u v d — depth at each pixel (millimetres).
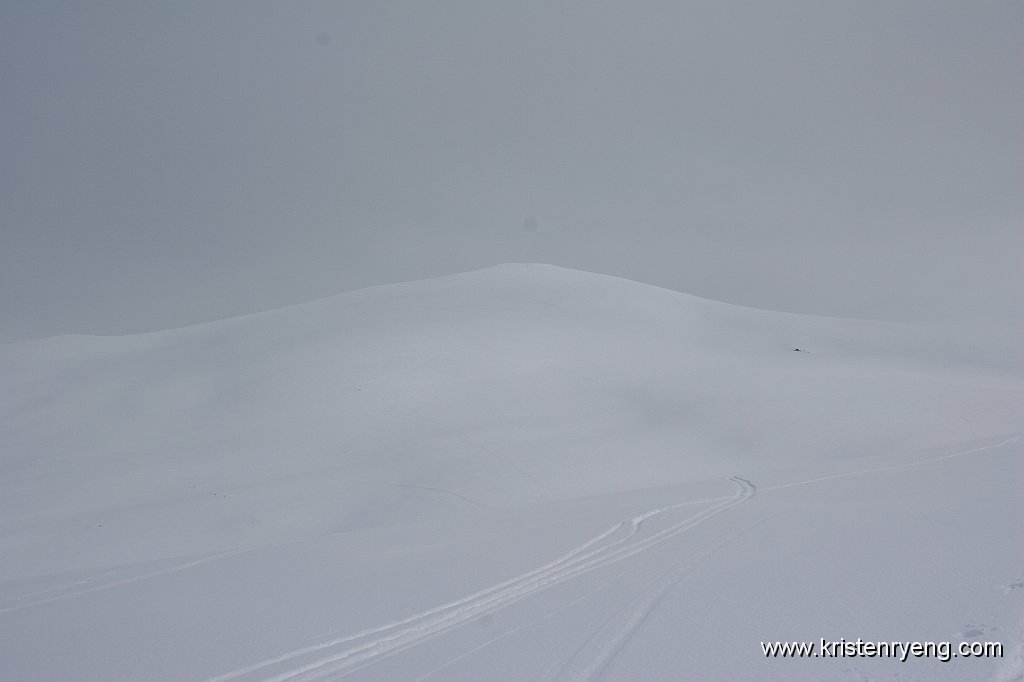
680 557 10930
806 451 39188
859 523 11891
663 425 43906
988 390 48906
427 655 7406
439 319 67188
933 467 18906
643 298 79312
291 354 59875
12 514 34344
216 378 57906
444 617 8844
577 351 59688
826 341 73812
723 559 10391
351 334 63625
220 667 7637
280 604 10344
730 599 8227
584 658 6793
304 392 51188
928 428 41656
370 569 12461
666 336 67812
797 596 8055
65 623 10352
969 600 7207
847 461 24984
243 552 16281
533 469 36062
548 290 78812
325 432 44125
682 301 82062
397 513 30938
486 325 65125
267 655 7914
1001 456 19188
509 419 45250
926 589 7746
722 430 42312
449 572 11523
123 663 8062
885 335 78125
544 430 43000
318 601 10320
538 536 14406
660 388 50406
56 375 68375
